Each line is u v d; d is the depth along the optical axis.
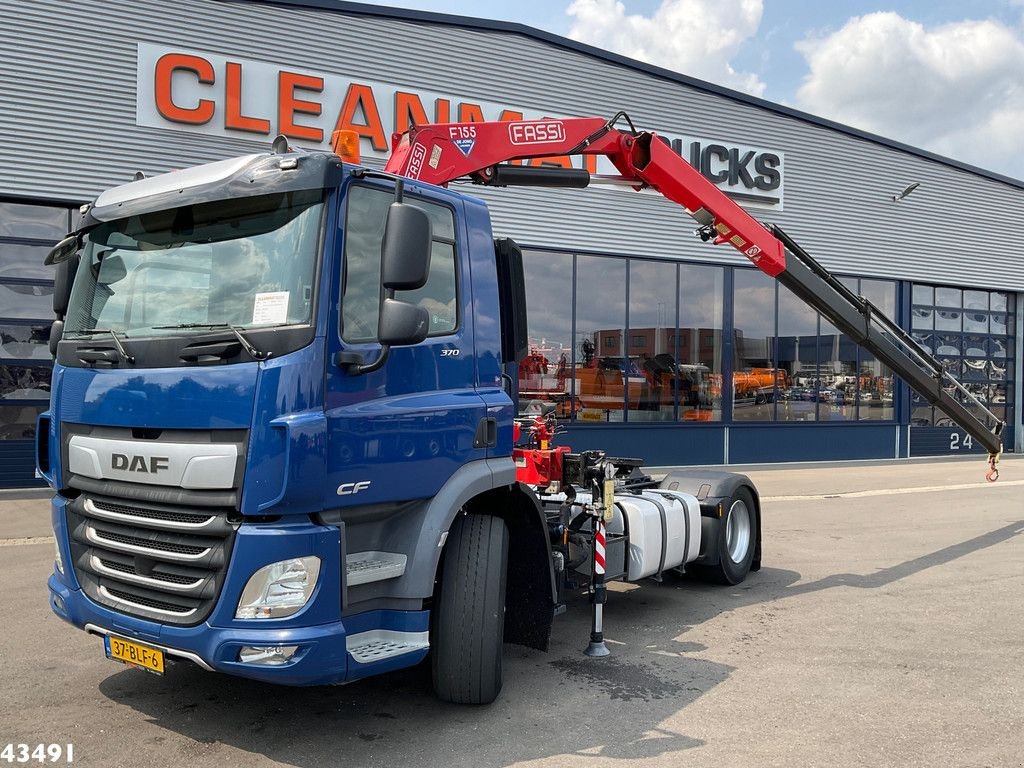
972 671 5.07
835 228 19.23
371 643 3.87
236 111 12.84
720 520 7.12
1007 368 22.78
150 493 3.65
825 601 6.79
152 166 12.38
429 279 4.24
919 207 20.55
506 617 4.84
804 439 18.64
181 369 3.61
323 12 13.45
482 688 4.24
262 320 3.58
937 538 9.67
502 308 5.28
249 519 3.46
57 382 4.16
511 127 6.50
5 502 10.76
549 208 15.63
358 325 3.75
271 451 3.37
